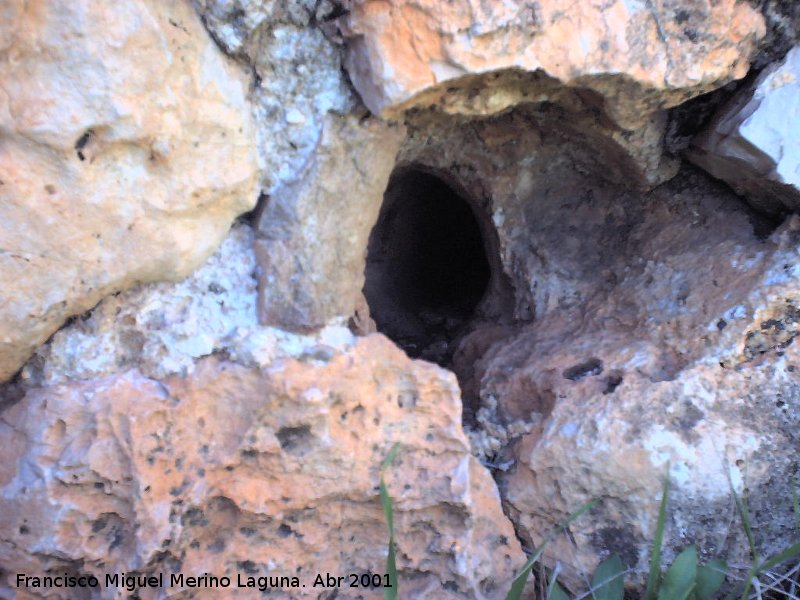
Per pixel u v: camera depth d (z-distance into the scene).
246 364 1.41
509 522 1.66
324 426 1.43
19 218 1.22
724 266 1.76
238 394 1.41
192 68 1.35
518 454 1.72
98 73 1.21
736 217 1.85
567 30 1.38
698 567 1.53
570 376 1.77
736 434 1.57
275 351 1.44
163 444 1.36
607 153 1.86
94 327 1.39
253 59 1.46
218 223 1.49
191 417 1.39
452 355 2.31
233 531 1.45
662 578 1.56
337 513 1.52
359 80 1.47
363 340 1.52
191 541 1.42
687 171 1.93
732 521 1.57
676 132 1.76
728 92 1.67
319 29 1.46
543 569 1.66
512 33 1.35
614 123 1.65
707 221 1.88
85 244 1.29
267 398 1.39
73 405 1.33
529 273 2.08
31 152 1.20
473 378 2.03
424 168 2.12
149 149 1.31
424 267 3.00
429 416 1.55
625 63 1.43
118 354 1.40
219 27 1.39
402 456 1.53
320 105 1.50
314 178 1.50
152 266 1.39
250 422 1.40
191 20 1.36
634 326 1.83
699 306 1.73
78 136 1.22
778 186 1.64
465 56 1.35
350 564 1.57
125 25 1.22
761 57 1.60
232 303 1.49
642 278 1.89
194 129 1.36
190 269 1.47
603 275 2.00
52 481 1.31
